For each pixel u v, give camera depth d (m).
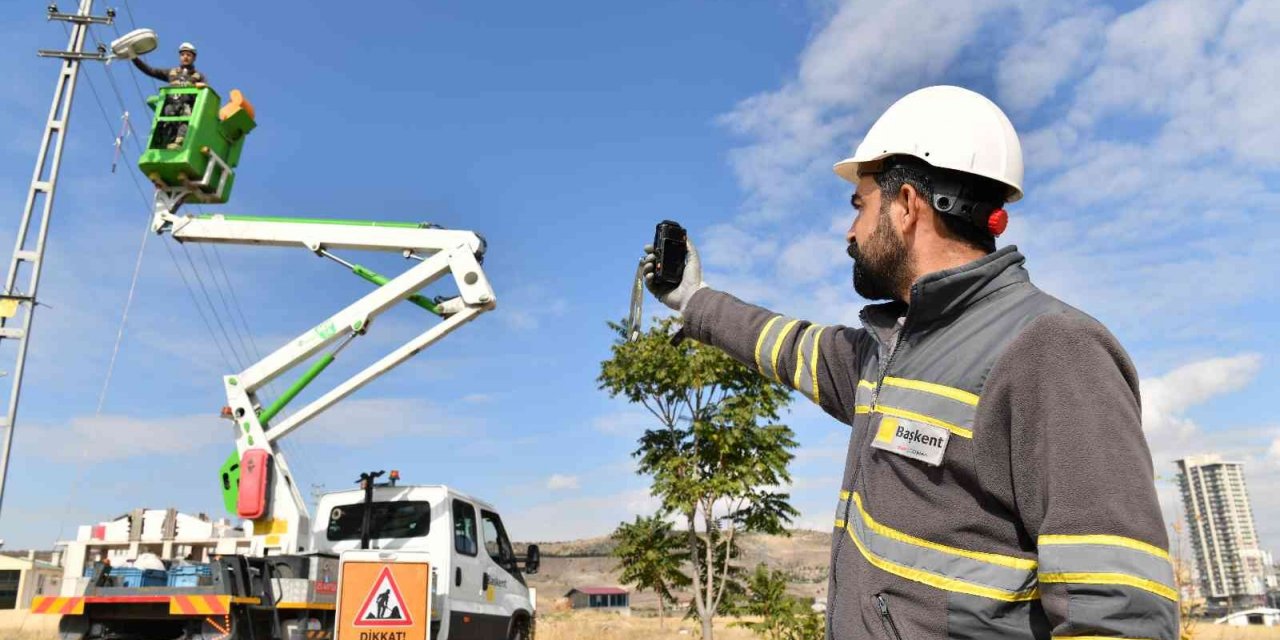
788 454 14.26
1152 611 1.15
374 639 8.09
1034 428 1.31
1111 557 1.18
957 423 1.41
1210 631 11.05
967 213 1.61
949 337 1.49
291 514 9.33
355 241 9.91
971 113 1.65
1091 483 1.22
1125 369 1.34
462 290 9.74
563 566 131.00
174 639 7.55
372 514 10.02
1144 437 1.27
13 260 10.40
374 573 8.23
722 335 2.32
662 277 2.49
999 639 1.33
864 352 1.91
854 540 1.55
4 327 10.22
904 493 1.47
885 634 1.42
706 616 13.72
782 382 2.14
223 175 9.48
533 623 11.38
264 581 7.71
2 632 16.97
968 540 1.39
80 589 7.37
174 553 10.70
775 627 13.39
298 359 9.66
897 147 1.66
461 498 10.28
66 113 10.79
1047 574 1.24
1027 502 1.32
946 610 1.37
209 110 9.23
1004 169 1.61
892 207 1.68
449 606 9.58
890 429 1.51
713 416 13.93
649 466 14.42
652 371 14.02
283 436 9.60
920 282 1.50
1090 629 1.17
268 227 9.76
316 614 8.13
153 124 9.22
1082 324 1.34
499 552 11.02
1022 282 1.50
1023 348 1.35
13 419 10.20
